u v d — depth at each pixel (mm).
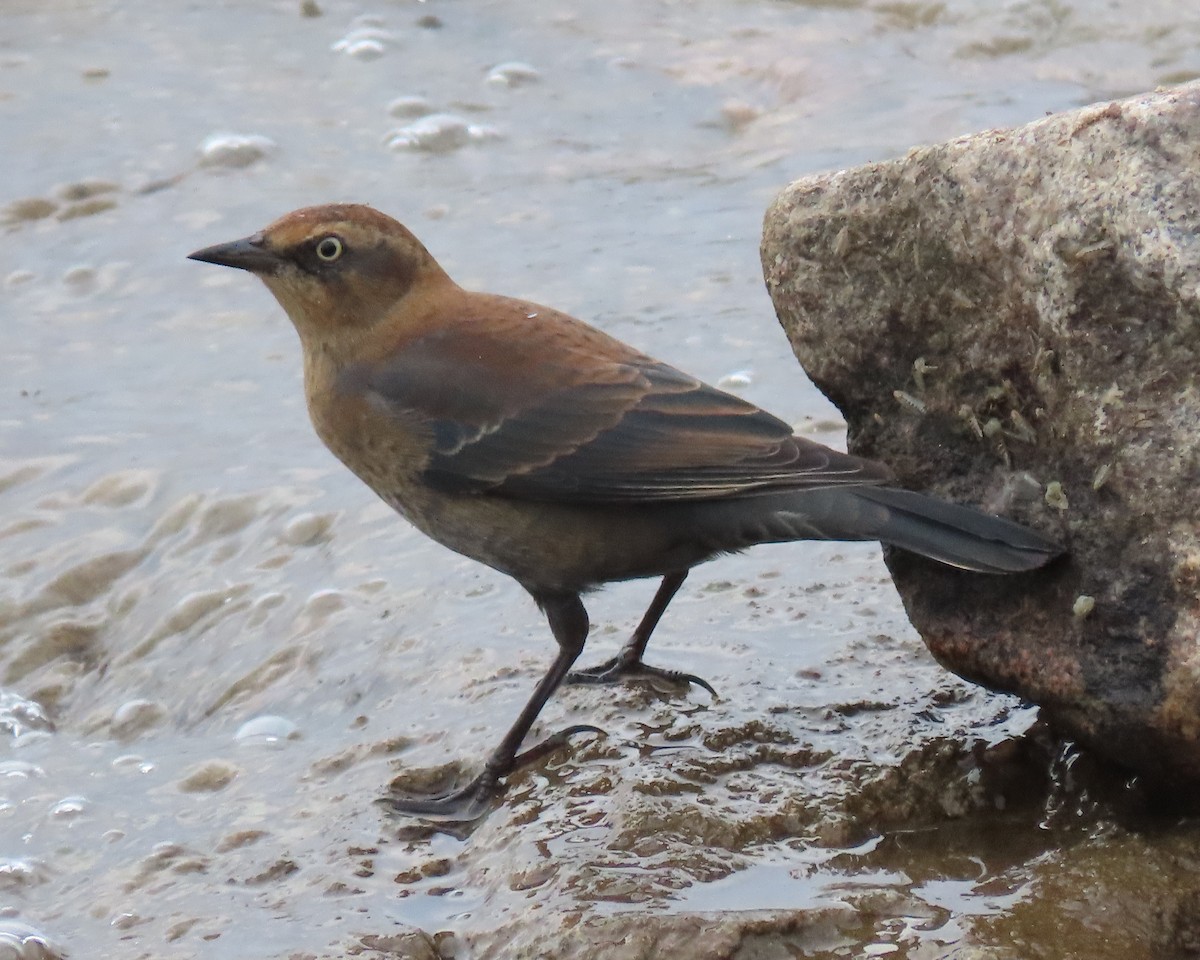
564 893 8734
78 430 15727
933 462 9430
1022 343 8812
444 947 8766
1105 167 8344
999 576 9078
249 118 20766
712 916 8328
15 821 10891
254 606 13219
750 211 18078
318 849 9828
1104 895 8398
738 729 10125
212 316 17500
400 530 13773
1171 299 8148
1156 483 8281
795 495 9492
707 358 15391
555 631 10562
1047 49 20672
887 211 9266
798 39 21688
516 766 10133
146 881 9797
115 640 13664
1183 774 8664
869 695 10383
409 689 11469
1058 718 8930
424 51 22203
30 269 18391
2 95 21516
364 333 10773
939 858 9008
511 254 17656
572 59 21797
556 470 10125
